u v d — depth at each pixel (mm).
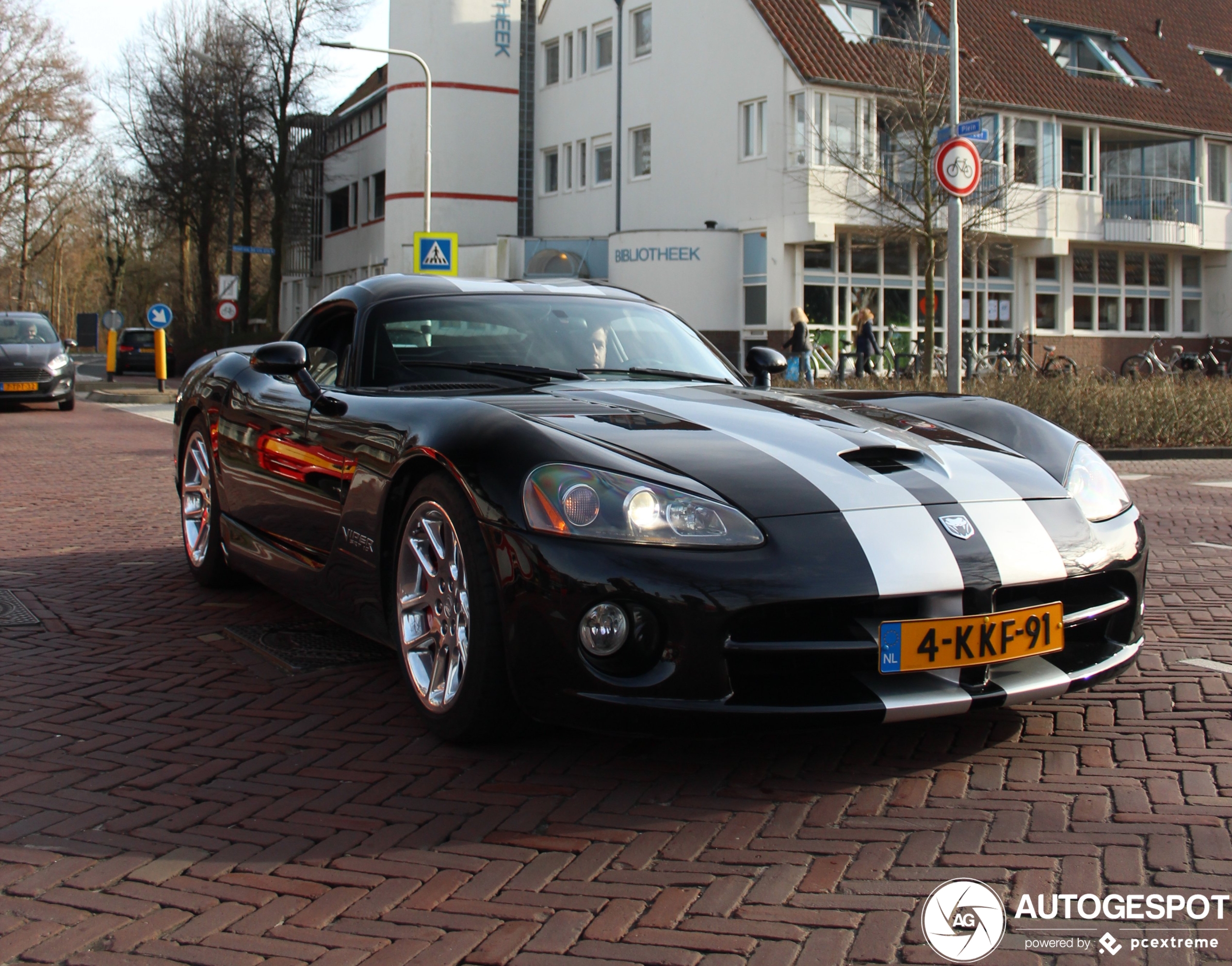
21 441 13977
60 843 2676
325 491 3863
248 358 5090
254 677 3992
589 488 2855
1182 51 31594
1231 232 31625
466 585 3037
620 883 2434
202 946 2203
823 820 2734
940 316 27312
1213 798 2807
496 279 4652
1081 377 14586
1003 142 26578
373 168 40000
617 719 2766
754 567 2742
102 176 47812
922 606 2820
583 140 31328
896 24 25312
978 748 3217
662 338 4449
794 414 3494
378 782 3018
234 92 38812
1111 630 3244
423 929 2254
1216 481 10445
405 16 32625
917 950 2127
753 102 25641
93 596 5285
